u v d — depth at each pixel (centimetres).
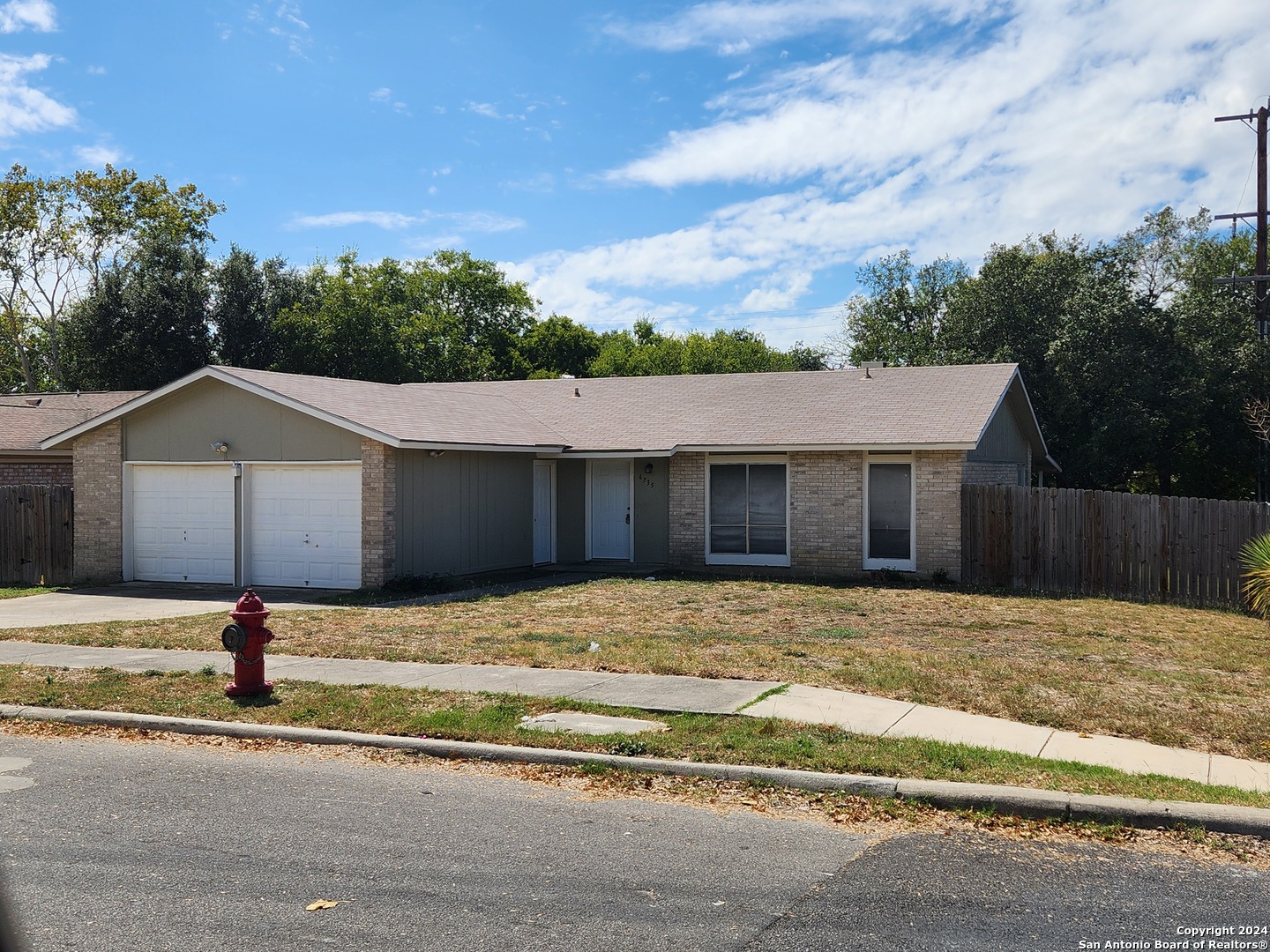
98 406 3016
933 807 686
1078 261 3584
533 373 5850
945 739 818
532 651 1205
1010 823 654
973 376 2316
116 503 1981
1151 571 1767
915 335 5116
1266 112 2917
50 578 2048
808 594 1792
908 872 572
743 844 618
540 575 2138
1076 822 655
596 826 650
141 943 474
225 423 1906
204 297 4216
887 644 1270
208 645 1270
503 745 813
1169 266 3869
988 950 472
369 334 4412
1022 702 938
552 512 2361
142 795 713
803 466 2125
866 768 736
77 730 910
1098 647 1257
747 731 838
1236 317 3234
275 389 1862
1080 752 785
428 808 686
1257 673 1097
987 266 3644
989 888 549
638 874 566
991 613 1571
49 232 4631
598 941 479
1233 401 3145
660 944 476
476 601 1689
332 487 1850
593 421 2405
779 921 503
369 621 1456
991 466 2312
